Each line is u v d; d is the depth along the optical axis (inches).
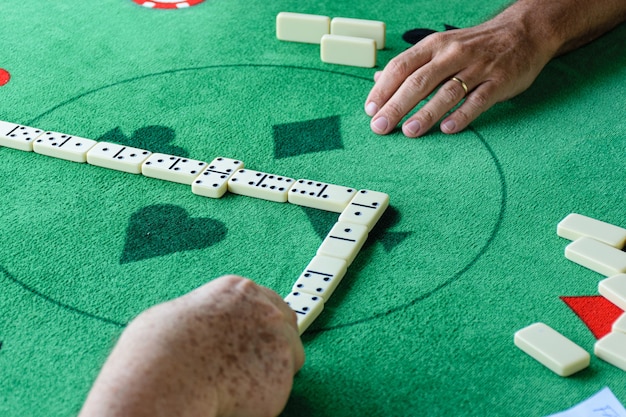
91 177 60.8
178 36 81.2
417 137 64.5
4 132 64.6
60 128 66.9
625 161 60.6
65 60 77.3
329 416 41.4
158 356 35.8
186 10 86.6
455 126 64.4
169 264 52.0
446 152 62.6
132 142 64.9
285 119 67.4
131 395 34.3
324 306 48.4
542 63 69.3
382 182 59.4
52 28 83.3
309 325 47.0
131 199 58.3
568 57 75.4
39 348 45.9
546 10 70.9
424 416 41.3
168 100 70.5
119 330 47.1
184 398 35.4
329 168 61.1
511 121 66.2
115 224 55.7
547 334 44.8
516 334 45.0
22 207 57.6
